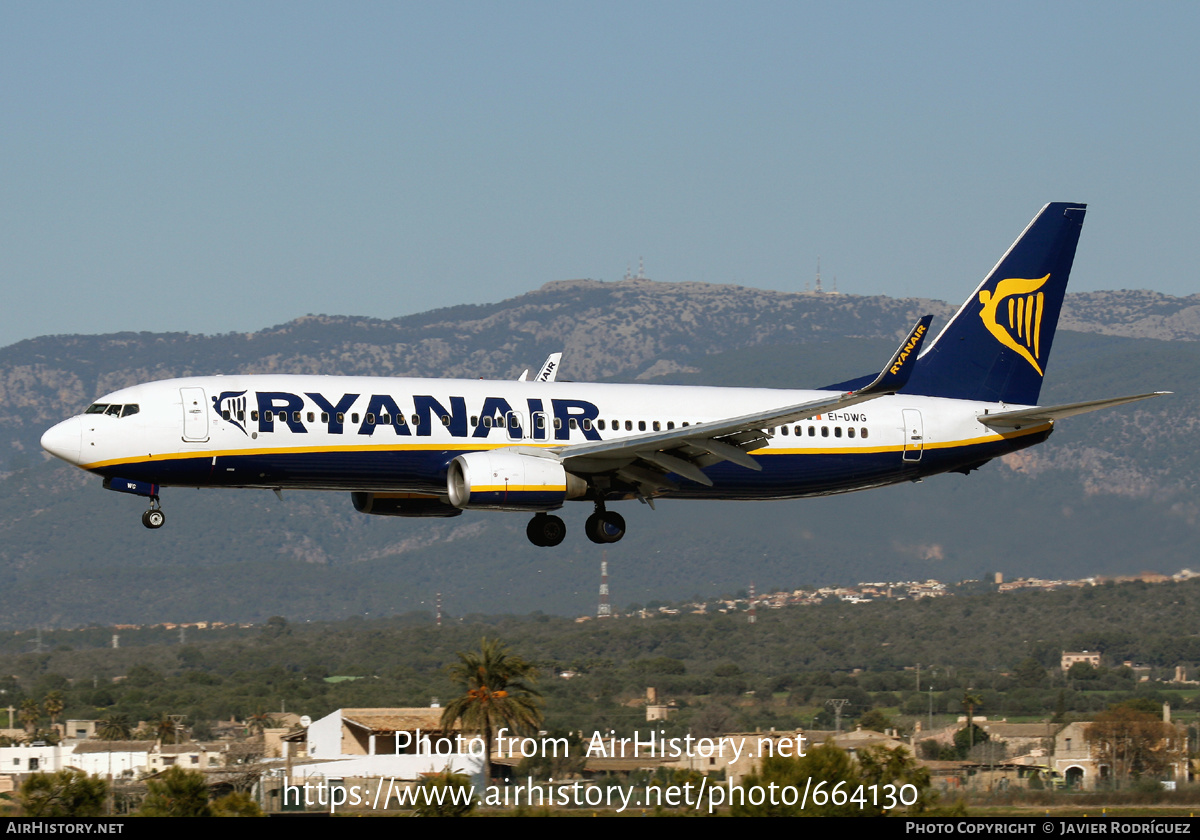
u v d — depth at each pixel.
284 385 142.62
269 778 134.12
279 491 145.50
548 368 166.88
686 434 139.38
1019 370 172.00
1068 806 122.12
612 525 157.75
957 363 170.50
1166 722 163.75
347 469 142.00
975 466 170.12
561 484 143.25
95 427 136.50
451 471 143.62
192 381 141.62
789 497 164.12
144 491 141.00
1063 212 173.88
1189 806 123.50
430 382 148.25
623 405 152.50
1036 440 170.25
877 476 164.62
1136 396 159.50
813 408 136.25
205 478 139.75
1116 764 161.25
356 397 143.00
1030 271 173.00
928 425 165.38
